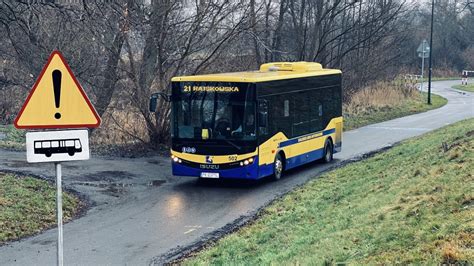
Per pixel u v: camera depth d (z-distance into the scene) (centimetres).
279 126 1983
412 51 7950
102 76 2630
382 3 4103
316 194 1662
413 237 895
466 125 2583
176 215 1529
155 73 2547
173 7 2414
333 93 2394
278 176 2000
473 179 1152
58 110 645
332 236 1066
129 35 2339
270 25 3403
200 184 1934
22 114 637
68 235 1331
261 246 1168
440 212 993
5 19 2023
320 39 3675
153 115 2630
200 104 1862
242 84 1836
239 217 1504
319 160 2353
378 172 1778
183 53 2511
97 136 2722
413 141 2589
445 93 6219
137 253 1192
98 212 1555
